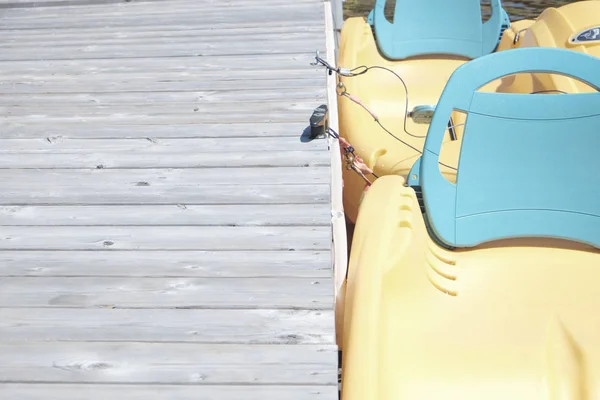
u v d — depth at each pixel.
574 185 2.35
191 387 1.89
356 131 3.56
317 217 2.60
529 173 2.36
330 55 4.00
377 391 1.67
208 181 2.85
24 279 2.33
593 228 2.36
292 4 4.84
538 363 1.99
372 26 4.46
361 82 4.01
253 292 2.24
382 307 2.00
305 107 3.42
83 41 4.41
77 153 3.11
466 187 2.38
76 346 2.04
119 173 2.94
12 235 2.56
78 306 2.20
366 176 3.42
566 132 2.31
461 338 2.06
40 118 3.44
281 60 3.96
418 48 4.27
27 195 2.81
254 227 2.56
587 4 3.58
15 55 4.24
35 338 2.08
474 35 4.24
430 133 2.37
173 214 2.65
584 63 2.31
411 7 4.25
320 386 1.88
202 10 4.83
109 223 2.61
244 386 1.89
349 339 1.81
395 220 2.26
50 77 3.90
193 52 4.13
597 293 2.22
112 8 4.98
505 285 2.28
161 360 1.98
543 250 2.42
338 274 2.36
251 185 2.82
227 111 3.42
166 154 3.07
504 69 2.33
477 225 2.40
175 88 3.69
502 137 2.34
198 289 2.26
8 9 5.08
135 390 1.89
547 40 3.51
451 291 2.26
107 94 3.66
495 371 1.96
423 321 2.12
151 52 4.16
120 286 2.28
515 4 6.79
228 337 2.06
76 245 2.50
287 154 3.02
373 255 2.06
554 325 2.11
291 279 2.29
